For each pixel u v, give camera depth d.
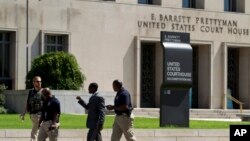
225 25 52.59
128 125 23.36
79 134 26.95
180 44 32.94
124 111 23.28
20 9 45.22
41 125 22.61
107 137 27.52
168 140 28.69
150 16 49.56
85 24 47.25
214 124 34.47
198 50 52.59
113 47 48.22
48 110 22.47
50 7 46.12
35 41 45.59
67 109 40.97
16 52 45.00
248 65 53.72
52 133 22.44
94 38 47.56
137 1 49.59
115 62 48.22
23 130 26.25
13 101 41.66
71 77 42.00
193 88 52.28
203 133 29.48
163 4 50.38
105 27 48.00
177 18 50.50
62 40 46.78
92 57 47.41
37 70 41.69
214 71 52.09
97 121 22.73
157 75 49.94
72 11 46.81
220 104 52.25
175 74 32.34
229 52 54.00
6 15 44.75
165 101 32.09
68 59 42.12
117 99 23.33
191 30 51.00
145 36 49.22
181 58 32.69
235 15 53.16
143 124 32.53
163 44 32.56
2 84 43.19
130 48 48.84
